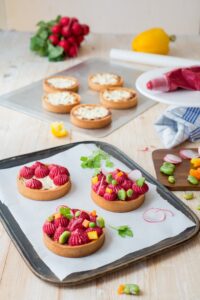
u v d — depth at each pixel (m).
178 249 0.71
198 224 0.74
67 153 0.92
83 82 1.25
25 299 0.63
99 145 0.94
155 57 1.35
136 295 0.64
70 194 0.81
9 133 1.00
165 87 0.97
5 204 0.78
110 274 0.67
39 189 0.79
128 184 0.79
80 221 0.70
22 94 1.18
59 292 0.64
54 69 1.33
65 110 1.09
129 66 1.36
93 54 1.44
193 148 0.96
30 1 1.96
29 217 0.75
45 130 1.02
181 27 2.01
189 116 1.00
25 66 1.34
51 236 0.70
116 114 1.10
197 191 0.84
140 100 1.17
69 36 1.39
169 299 0.63
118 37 1.60
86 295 0.63
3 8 1.98
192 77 0.99
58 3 1.96
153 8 1.97
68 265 0.66
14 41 1.53
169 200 0.79
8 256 0.69
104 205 0.77
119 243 0.70
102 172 0.84
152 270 0.67
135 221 0.75
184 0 1.94
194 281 0.66
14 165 0.88
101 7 1.97
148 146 0.97
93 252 0.69
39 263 0.67
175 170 0.88
